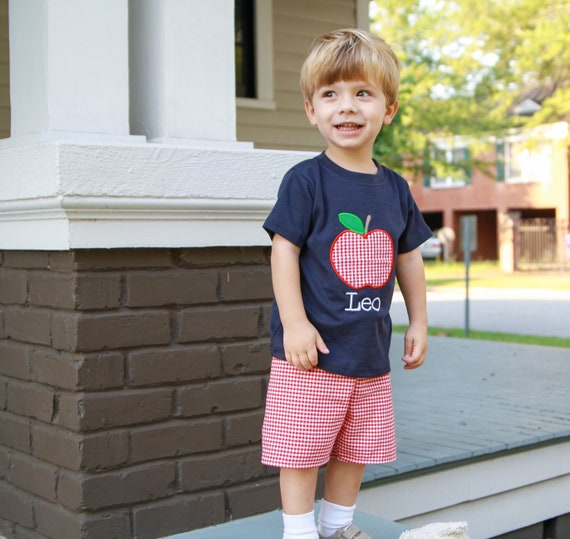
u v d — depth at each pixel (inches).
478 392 237.6
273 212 99.5
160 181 115.2
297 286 98.8
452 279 994.7
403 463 149.1
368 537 108.9
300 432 100.4
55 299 113.8
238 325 124.8
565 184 1273.4
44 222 113.5
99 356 112.1
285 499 103.4
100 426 112.0
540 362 305.1
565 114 980.6
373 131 101.0
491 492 163.2
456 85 930.7
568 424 186.1
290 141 342.6
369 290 100.8
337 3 350.3
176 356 118.8
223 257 123.6
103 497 112.2
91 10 116.9
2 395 126.1
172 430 118.4
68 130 115.6
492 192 1343.5
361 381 102.4
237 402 124.6
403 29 933.2
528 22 894.4
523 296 760.3
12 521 124.6
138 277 115.5
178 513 118.9
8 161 118.5
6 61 249.1
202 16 125.9
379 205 102.3
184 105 124.6
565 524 180.5
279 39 337.7
